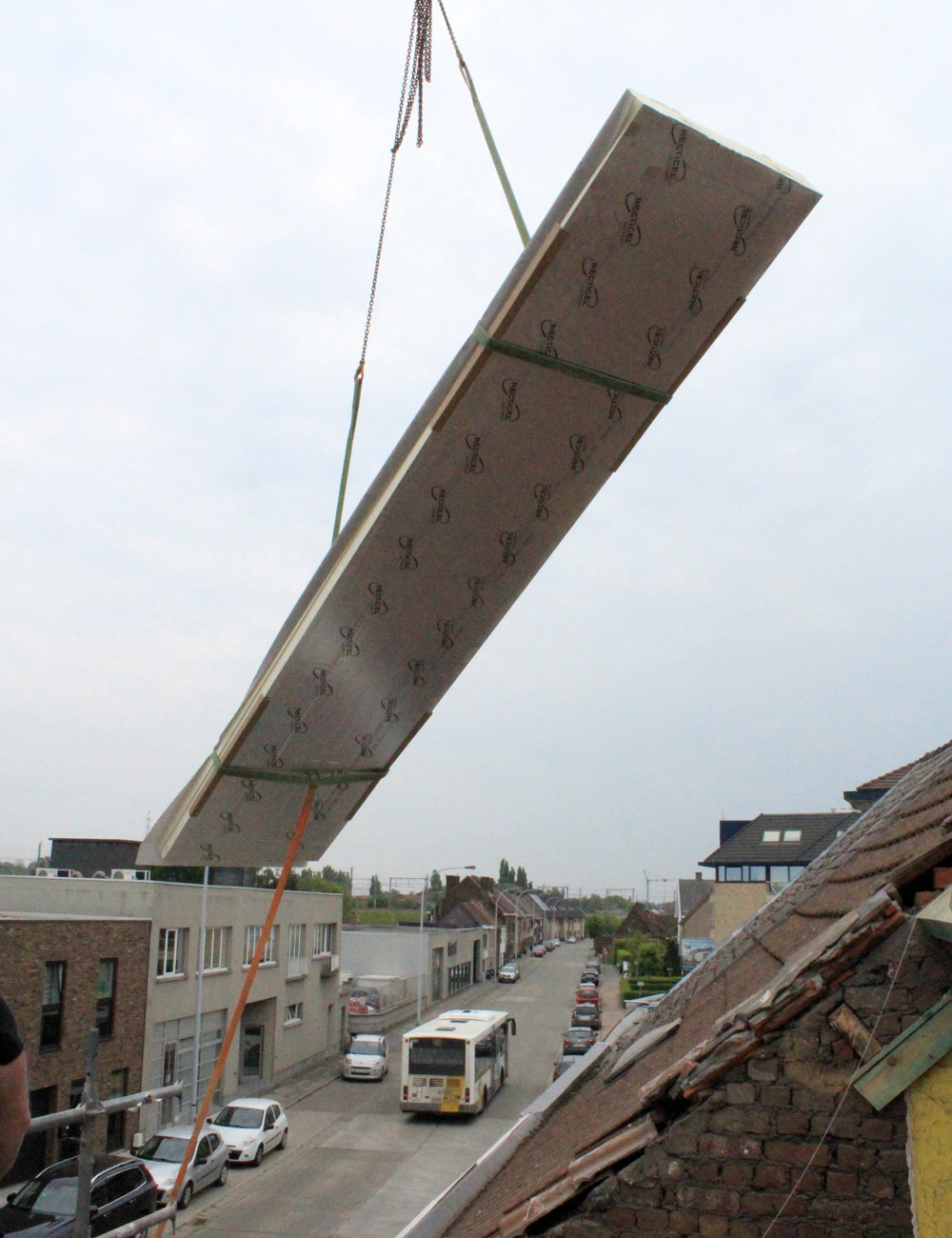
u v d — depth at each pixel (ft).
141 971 77.92
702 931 215.10
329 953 126.11
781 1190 9.57
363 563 10.99
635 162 8.75
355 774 13.20
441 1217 18.89
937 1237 9.10
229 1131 75.72
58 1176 48.32
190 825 13.11
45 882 79.61
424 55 13.42
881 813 22.08
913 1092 9.43
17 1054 6.03
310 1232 58.18
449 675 12.40
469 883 308.81
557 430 10.36
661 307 9.68
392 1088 106.32
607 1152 10.25
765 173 8.93
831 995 9.81
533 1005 187.11
